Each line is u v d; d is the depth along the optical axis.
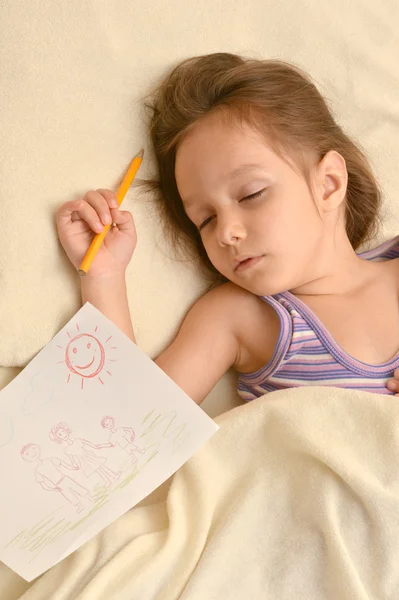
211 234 1.04
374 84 1.22
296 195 1.03
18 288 0.96
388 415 0.91
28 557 0.87
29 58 1.00
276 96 1.07
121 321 1.00
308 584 0.87
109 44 1.05
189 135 1.03
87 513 0.90
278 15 1.17
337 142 1.13
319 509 0.88
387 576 0.86
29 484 0.90
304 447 0.91
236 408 0.98
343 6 1.21
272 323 1.10
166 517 0.94
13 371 0.97
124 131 1.06
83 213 0.97
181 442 0.92
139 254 1.06
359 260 1.15
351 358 1.05
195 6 1.11
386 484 0.89
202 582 0.85
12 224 0.97
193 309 1.11
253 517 0.90
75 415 0.92
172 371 1.05
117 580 0.85
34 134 1.00
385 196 1.22
